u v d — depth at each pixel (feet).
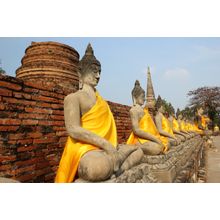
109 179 9.44
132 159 12.12
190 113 100.83
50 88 17.22
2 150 12.92
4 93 13.24
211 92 99.40
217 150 62.13
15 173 13.52
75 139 9.96
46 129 16.53
